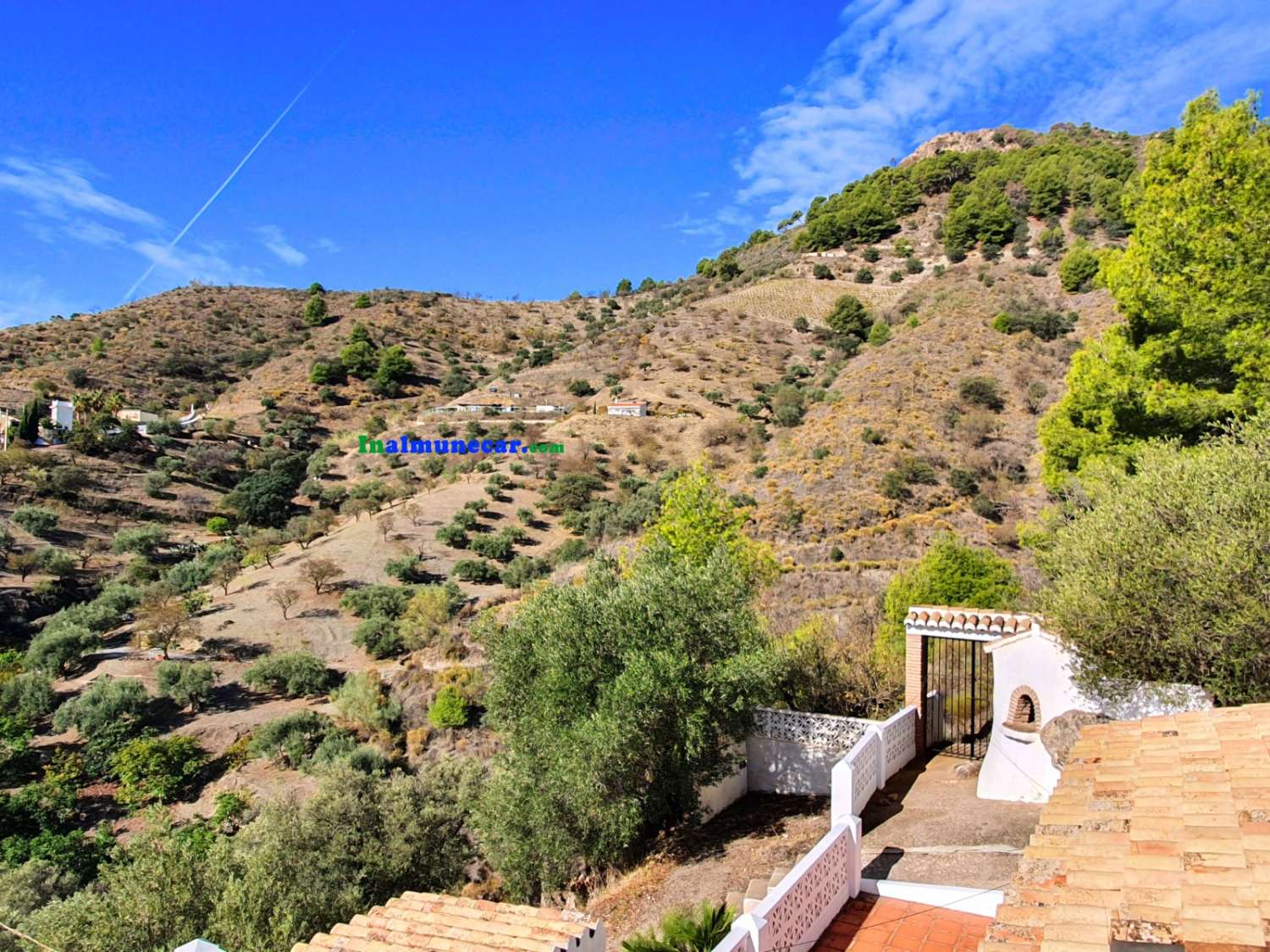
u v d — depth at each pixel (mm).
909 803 13086
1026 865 5938
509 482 67250
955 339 61594
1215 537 10164
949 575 22578
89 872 24953
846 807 12016
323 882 16672
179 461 72375
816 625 21828
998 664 13133
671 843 14867
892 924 9117
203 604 47156
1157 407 16484
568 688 14648
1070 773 7379
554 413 82188
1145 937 4402
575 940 9539
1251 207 15492
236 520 66000
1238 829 5477
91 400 74750
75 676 38594
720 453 64875
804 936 8508
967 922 9148
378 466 76062
